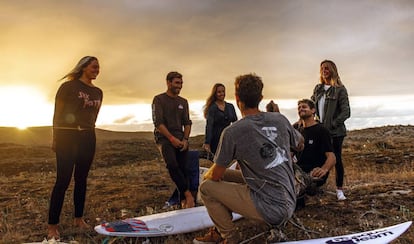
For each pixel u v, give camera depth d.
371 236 3.87
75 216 4.98
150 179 9.38
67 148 4.55
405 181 7.18
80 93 4.58
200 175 6.17
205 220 4.59
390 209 5.31
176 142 5.39
